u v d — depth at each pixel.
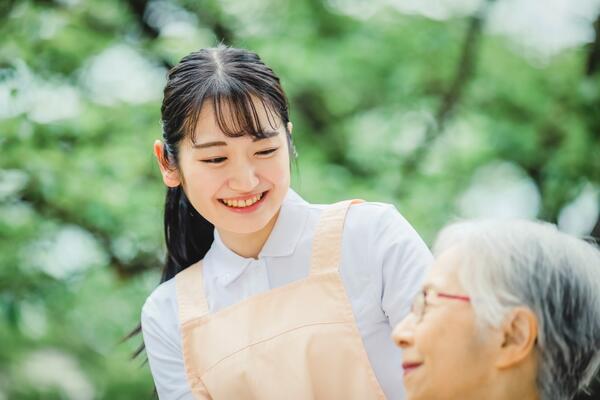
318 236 1.91
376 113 5.28
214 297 1.95
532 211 5.03
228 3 4.99
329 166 5.02
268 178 1.77
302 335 1.81
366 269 1.87
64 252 4.42
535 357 1.36
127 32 4.94
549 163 4.99
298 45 4.98
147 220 4.37
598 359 1.40
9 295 4.25
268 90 1.77
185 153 1.80
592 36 4.93
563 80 5.20
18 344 4.52
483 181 5.18
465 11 5.27
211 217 1.82
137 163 4.42
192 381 1.90
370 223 1.89
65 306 4.49
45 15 4.58
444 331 1.38
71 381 4.47
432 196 4.82
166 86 1.83
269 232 1.93
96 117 4.49
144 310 2.02
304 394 1.78
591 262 1.38
